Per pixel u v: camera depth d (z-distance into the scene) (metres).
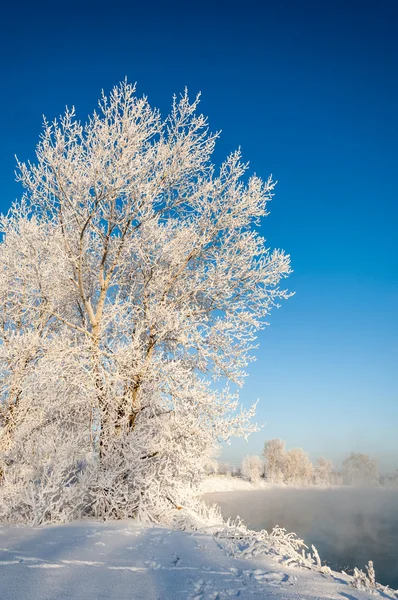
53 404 9.84
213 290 11.04
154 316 10.07
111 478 8.71
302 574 4.68
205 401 9.44
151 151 10.79
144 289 10.95
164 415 9.91
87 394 9.33
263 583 4.17
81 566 4.44
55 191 10.81
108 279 10.81
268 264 11.17
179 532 6.91
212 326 10.56
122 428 9.55
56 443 9.20
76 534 6.40
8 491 8.35
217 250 11.46
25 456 9.37
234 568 4.72
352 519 36.28
